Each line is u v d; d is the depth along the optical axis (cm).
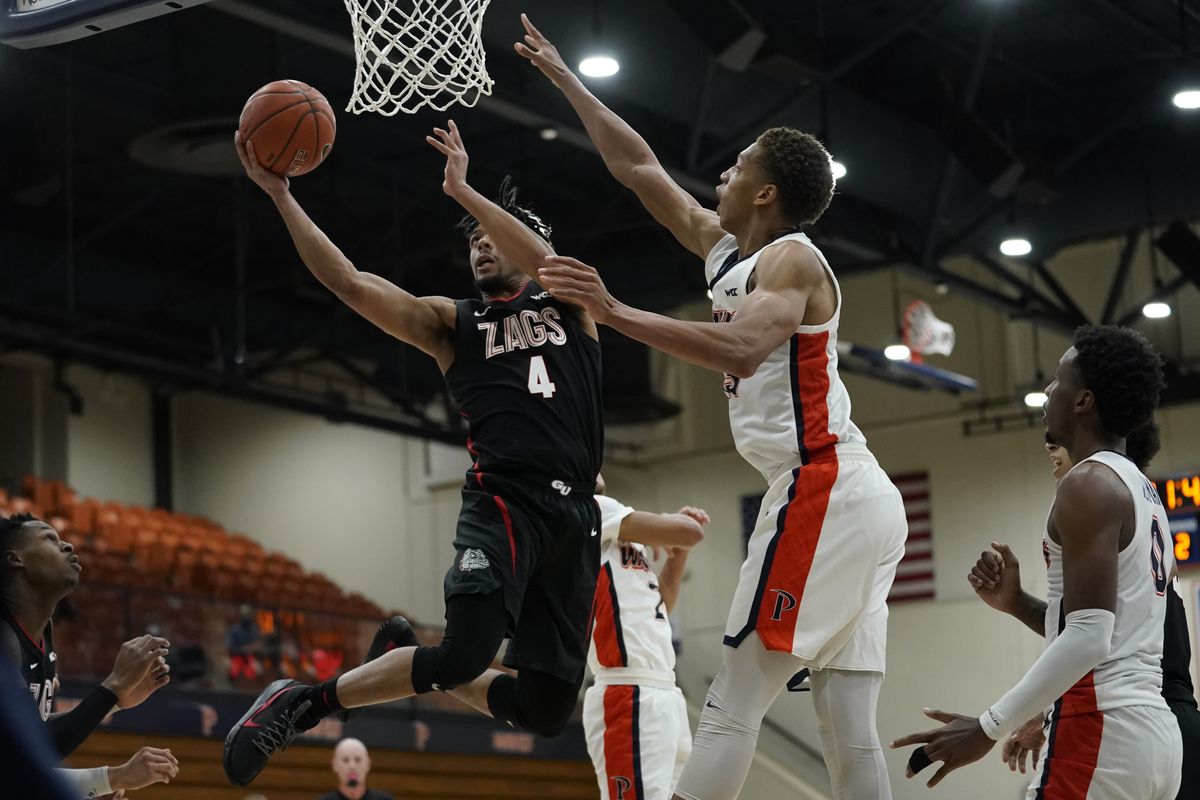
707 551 1961
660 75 1149
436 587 2009
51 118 1494
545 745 1667
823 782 1700
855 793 381
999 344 1814
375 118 1479
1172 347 1666
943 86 1376
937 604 1814
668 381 2017
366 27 576
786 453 373
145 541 1756
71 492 1833
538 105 1148
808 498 367
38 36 492
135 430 2088
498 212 409
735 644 370
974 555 1798
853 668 382
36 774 110
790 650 363
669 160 1212
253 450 2136
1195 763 360
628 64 1125
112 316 1700
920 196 1406
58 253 1590
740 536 1945
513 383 421
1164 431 1694
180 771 1288
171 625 1338
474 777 1579
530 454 415
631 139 455
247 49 1116
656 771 589
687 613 1961
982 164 1252
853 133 1312
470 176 1625
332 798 917
